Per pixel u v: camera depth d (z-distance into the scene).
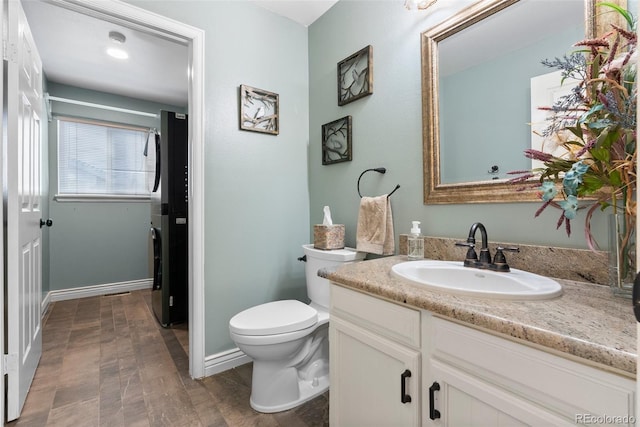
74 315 2.77
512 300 0.76
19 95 1.41
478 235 1.25
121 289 3.52
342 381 1.09
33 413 1.45
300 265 2.20
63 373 1.80
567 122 0.92
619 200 0.81
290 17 2.16
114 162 3.53
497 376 0.67
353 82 1.85
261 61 2.03
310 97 2.25
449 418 0.75
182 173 2.60
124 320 2.66
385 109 1.66
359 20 1.83
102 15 1.52
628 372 0.49
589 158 0.77
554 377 0.58
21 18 1.45
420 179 1.48
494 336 0.67
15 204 1.38
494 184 1.19
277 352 1.44
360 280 0.99
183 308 2.59
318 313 1.68
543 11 1.08
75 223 3.26
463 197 1.29
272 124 2.06
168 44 2.43
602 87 0.75
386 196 1.59
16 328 1.39
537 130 1.07
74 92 3.24
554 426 0.58
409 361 0.84
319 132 2.15
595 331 0.57
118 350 2.10
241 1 1.95
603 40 0.75
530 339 0.60
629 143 0.72
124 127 3.55
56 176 3.17
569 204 0.70
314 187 2.20
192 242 1.77
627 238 0.77
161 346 2.17
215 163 1.83
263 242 2.03
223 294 1.87
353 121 1.86
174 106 3.86
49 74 2.95
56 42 2.39
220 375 1.80
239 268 1.93
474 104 1.26
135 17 1.57
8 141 1.35
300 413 1.48
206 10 1.81
